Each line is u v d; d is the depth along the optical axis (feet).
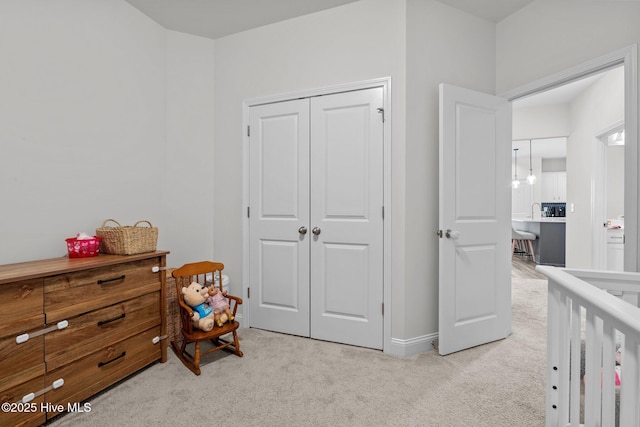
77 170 6.98
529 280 15.34
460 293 7.63
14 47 5.91
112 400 5.64
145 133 8.50
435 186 7.80
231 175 9.44
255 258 9.11
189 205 9.37
